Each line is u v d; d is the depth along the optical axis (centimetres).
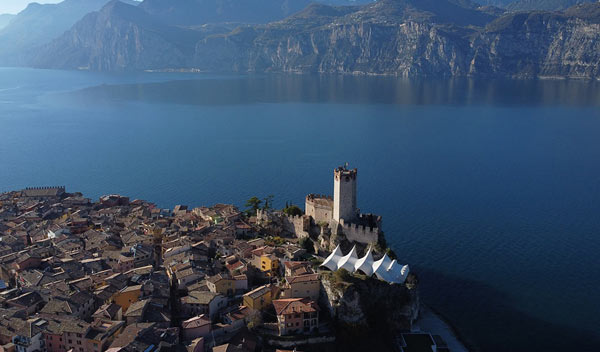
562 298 16950
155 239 18800
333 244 17238
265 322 13825
